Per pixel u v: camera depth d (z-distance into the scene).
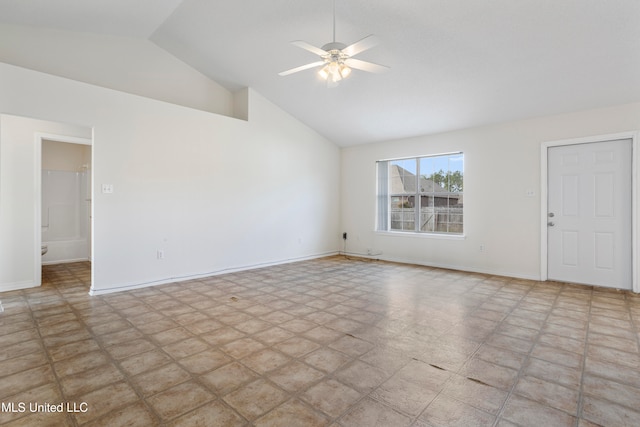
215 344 2.55
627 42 3.11
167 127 4.43
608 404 1.80
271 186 5.74
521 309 3.37
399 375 2.10
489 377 2.07
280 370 2.16
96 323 2.97
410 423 1.64
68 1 3.36
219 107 5.46
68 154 6.28
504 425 1.63
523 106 4.43
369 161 6.63
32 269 4.23
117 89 4.45
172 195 4.49
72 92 3.64
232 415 1.70
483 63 3.75
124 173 4.05
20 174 4.13
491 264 5.07
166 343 2.56
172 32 4.37
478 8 3.05
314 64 3.07
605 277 4.21
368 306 3.48
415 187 6.05
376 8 3.30
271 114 5.71
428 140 5.74
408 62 3.98
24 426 1.61
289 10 3.56
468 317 3.14
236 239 5.25
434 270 5.38
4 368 2.17
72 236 6.32
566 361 2.28
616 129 4.05
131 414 1.71
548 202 4.59
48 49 3.96
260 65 4.74
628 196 4.04
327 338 2.66
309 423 1.64
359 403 1.81
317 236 6.63
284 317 3.15
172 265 4.51
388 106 5.07
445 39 3.51
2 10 3.43
